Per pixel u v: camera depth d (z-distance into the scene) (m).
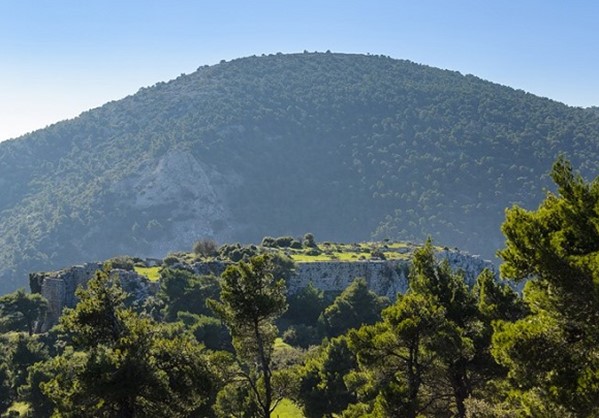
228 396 34.19
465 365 26.88
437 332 24.72
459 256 121.81
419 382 25.19
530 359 17.19
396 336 25.66
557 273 16.16
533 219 18.53
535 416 17.28
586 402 15.33
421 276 30.19
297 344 80.88
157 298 85.56
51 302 91.75
